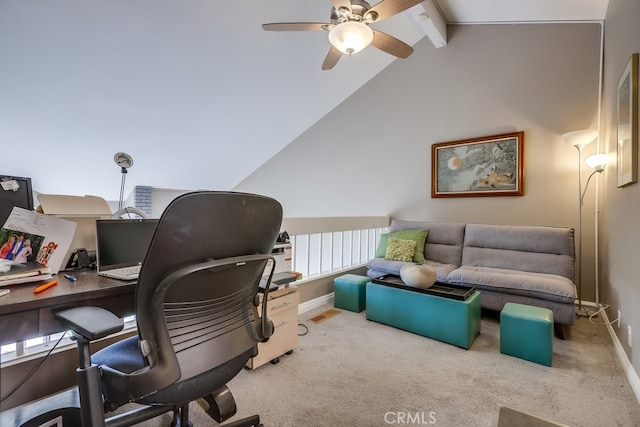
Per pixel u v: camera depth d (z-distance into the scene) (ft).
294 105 16.40
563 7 10.17
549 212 11.23
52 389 4.82
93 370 2.85
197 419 4.94
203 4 9.96
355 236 13.79
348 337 8.23
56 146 14.08
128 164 5.85
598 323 9.16
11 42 9.36
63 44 9.86
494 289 8.96
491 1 10.99
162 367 2.81
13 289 3.35
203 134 16.60
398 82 14.97
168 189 21.42
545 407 5.33
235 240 3.20
